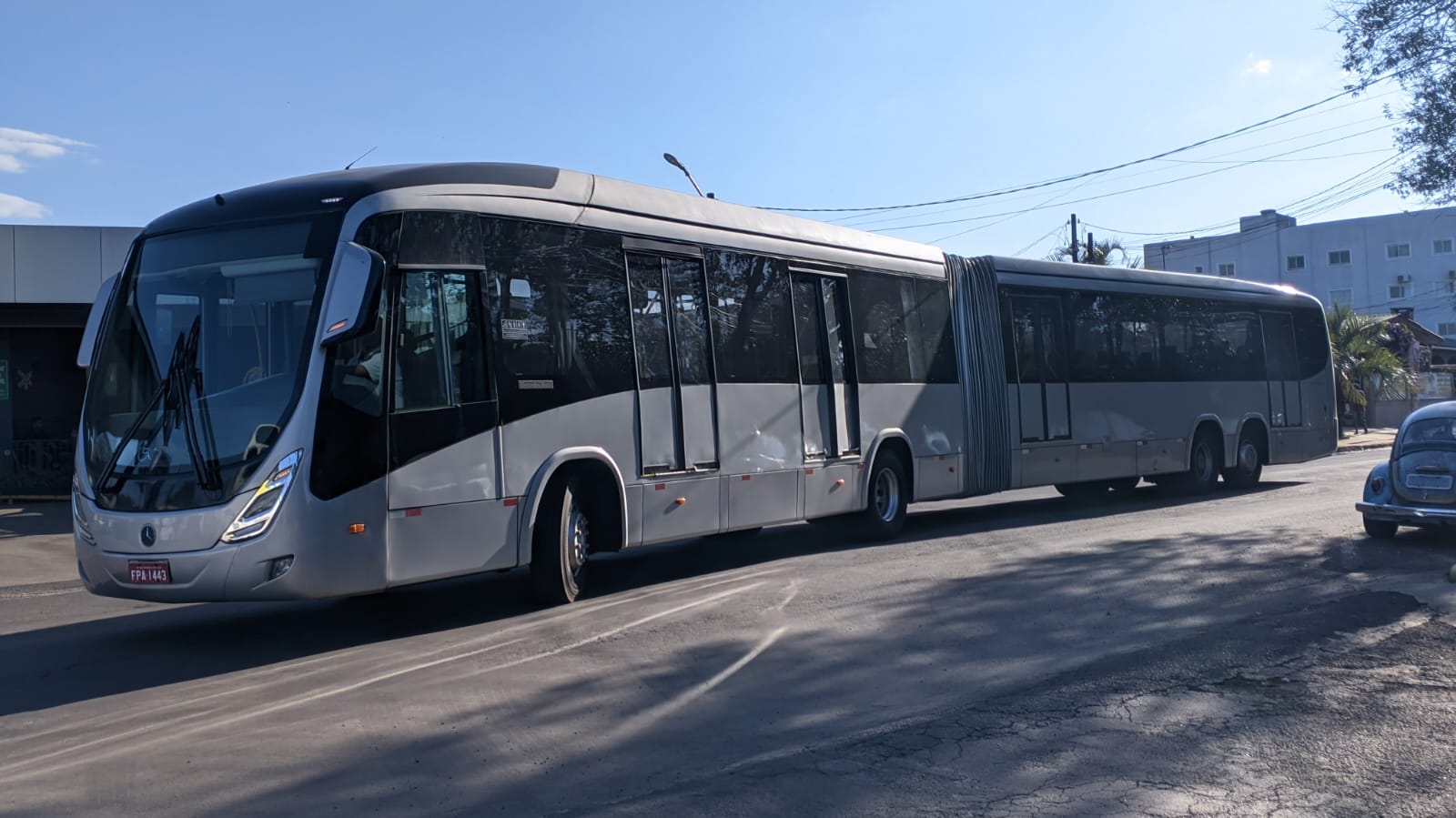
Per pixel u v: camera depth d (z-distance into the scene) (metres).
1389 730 6.11
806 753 5.79
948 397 15.09
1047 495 21.89
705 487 11.12
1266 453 21.03
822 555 12.64
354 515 8.11
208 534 7.84
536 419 9.44
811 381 12.77
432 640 8.62
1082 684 7.02
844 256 13.47
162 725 6.45
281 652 8.38
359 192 8.48
